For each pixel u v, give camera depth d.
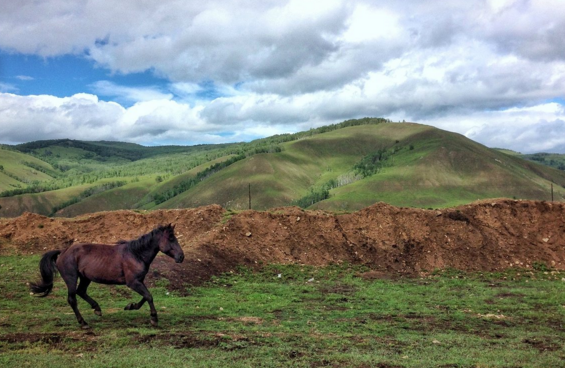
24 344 9.73
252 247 24.86
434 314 15.22
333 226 27.39
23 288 16.47
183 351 9.62
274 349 10.09
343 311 15.45
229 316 14.05
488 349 10.95
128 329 11.30
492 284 21.25
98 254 12.03
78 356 9.03
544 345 11.54
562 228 27.33
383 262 24.62
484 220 28.16
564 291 19.53
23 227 25.77
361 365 9.21
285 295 18.09
